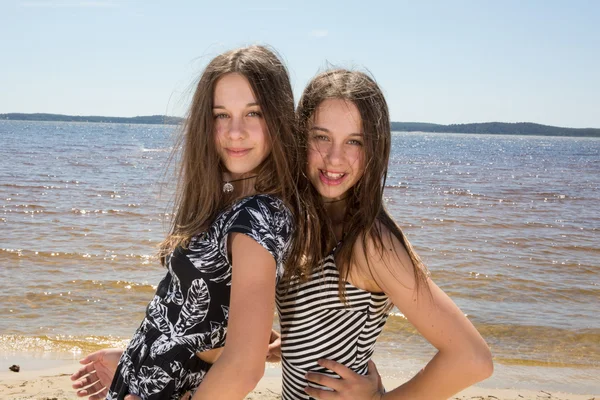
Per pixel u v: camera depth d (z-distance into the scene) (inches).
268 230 73.4
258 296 70.8
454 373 74.9
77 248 488.4
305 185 82.2
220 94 79.0
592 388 238.2
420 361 259.0
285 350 85.0
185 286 78.9
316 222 79.4
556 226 741.9
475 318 335.6
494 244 599.5
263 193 77.6
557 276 451.8
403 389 79.1
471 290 402.0
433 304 75.7
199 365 81.0
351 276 78.9
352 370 81.8
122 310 320.5
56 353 254.8
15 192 916.6
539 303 372.8
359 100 78.7
